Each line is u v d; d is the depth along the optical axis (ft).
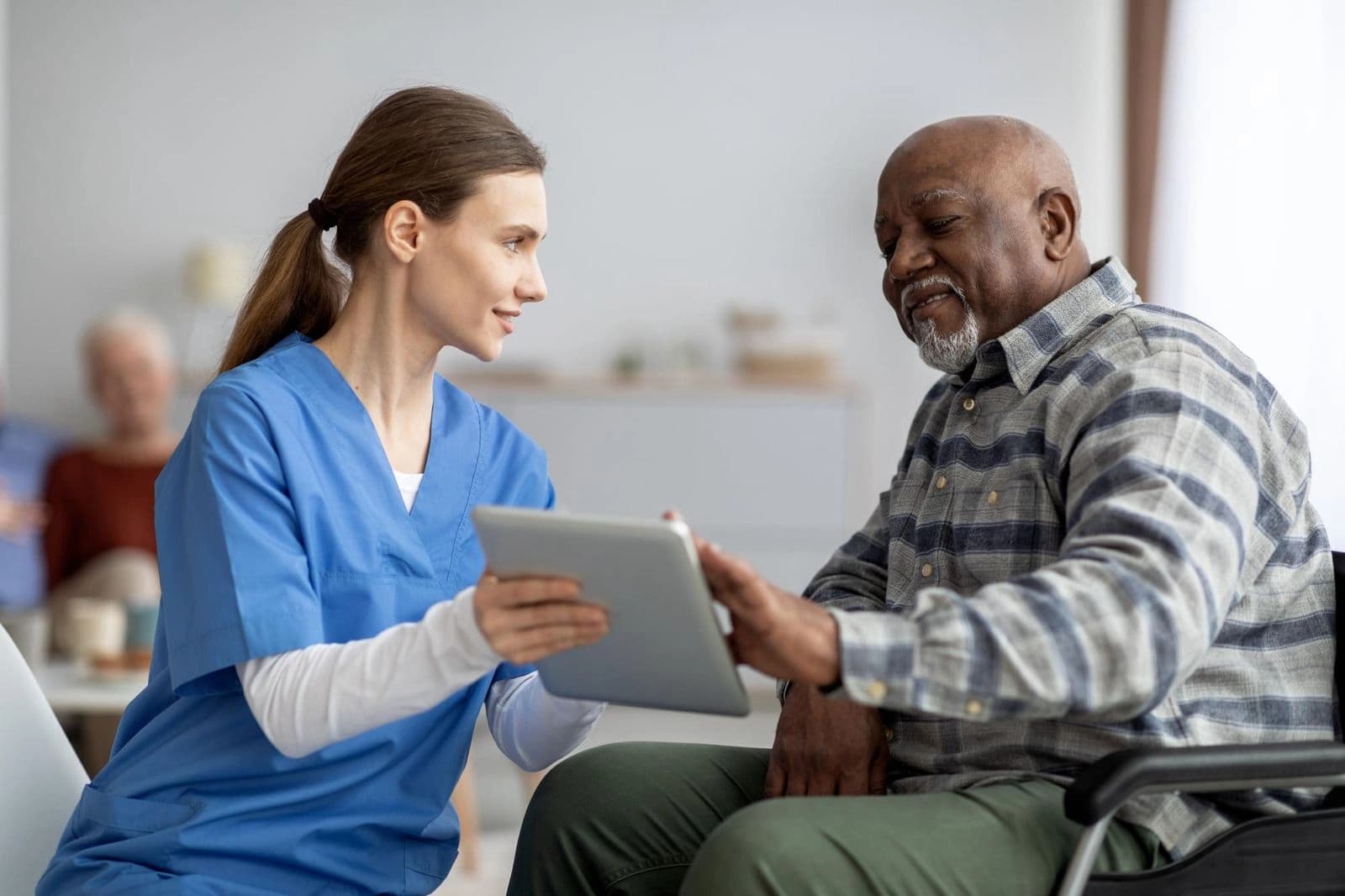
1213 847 4.06
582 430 18.51
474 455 5.20
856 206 19.81
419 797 4.87
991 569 4.70
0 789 4.91
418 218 4.79
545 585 3.87
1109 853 4.16
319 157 20.06
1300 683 4.53
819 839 4.00
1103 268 4.96
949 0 19.49
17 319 20.03
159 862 4.48
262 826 4.55
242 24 19.99
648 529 3.62
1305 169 13.83
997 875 4.03
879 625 3.83
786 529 18.52
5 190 20.02
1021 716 3.81
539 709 5.11
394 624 4.82
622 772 5.10
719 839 4.05
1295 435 4.68
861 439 18.53
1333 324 13.00
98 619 10.59
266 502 4.51
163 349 16.16
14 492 16.28
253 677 4.35
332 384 4.90
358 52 19.95
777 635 3.78
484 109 4.92
